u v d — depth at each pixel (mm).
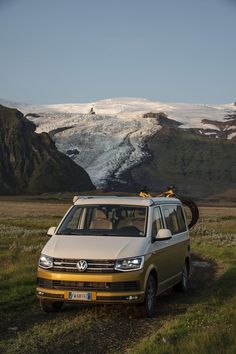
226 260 17312
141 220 10023
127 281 8766
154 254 9562
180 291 11883
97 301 8695
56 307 9469
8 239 23766
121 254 8891
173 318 9117
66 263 8898
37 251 18391
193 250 20938
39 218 49156
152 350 6691
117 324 8664
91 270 8797
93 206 10391
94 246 9141
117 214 10164
